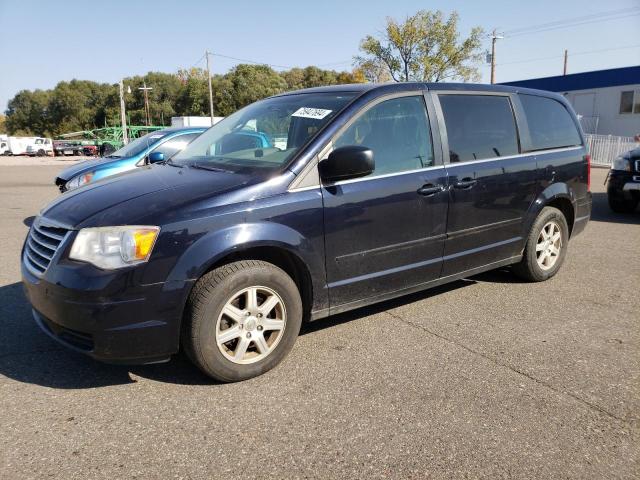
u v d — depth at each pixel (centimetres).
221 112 7056
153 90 8600
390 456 250
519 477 236
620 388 315
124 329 282
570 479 235
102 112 9244
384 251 373
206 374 312
